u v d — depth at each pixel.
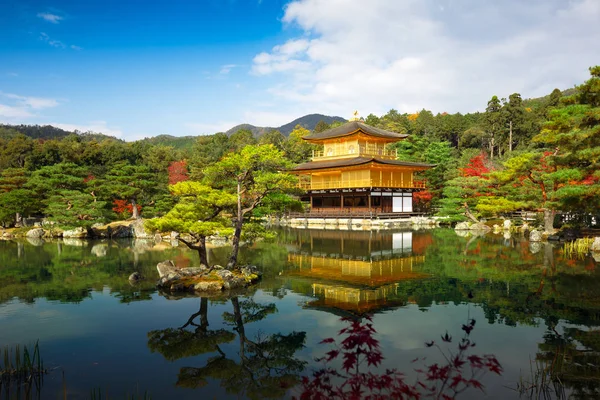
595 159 31.11
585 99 30.75
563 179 33.25
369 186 58.78
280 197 22.64
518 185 46.75
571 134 29.42
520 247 33.56
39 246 37.69
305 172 68.75
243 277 20.81
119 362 11.35
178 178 74.25
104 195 52.59
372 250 33.28
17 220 53.09
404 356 11.35
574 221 38.91
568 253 29.67
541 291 18.70
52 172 49.09
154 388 9.81
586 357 11.28
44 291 19.64
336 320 14.72
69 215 45.09
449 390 9.33
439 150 72.06
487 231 49.00
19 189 50.81
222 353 11.88
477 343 12.32
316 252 32.31
